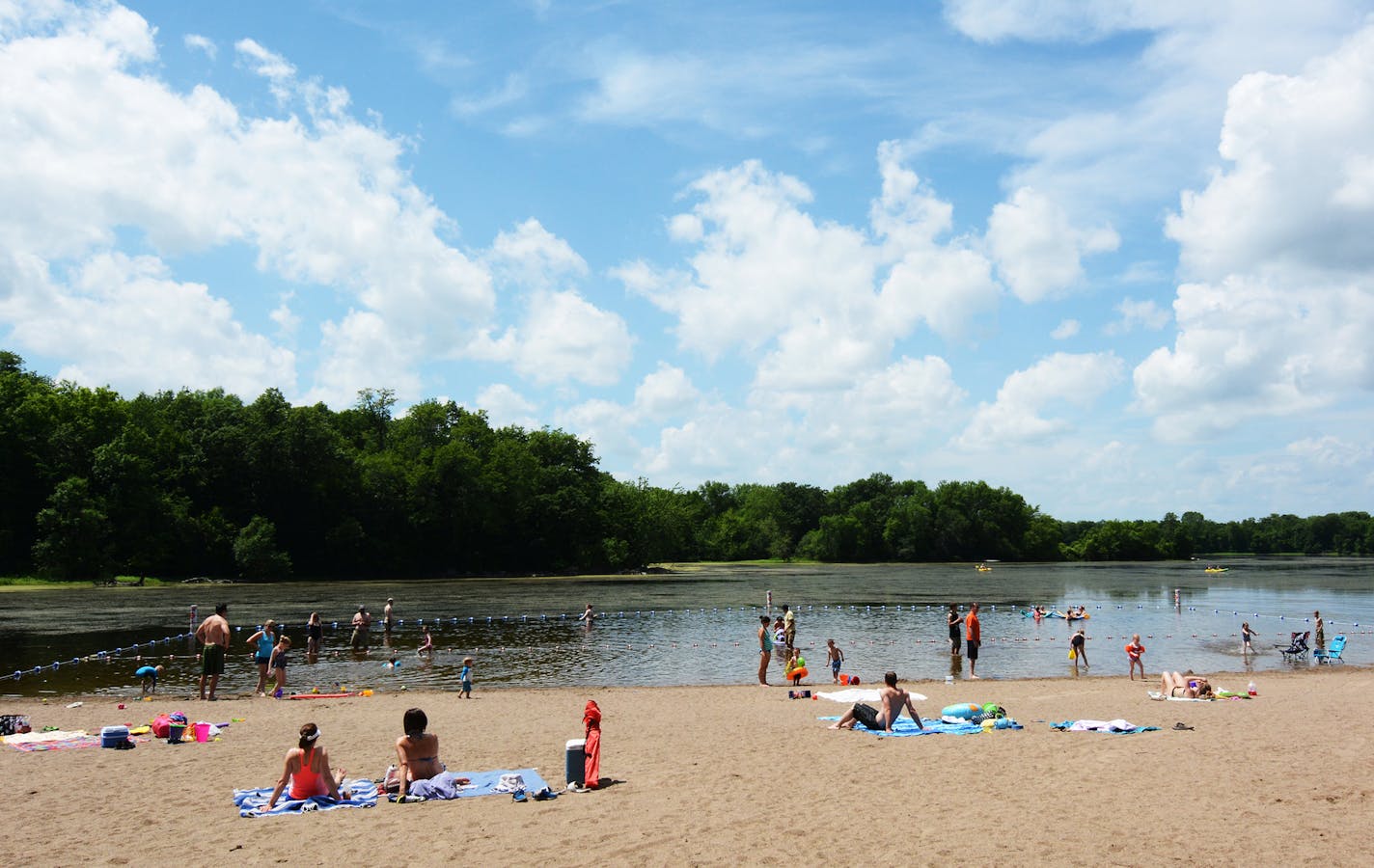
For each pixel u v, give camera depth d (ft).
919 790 48.65
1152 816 42.37
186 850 39.91
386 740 68.23
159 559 325.83
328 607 228.22
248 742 67.21
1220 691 93.15
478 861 37.50
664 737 68.13
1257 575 453.17
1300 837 38.47
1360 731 66.03
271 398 391.04
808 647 152.76
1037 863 35.70
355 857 38.32
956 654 138.10
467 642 157.89
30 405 322.75
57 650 136.87
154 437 366.43
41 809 47.34
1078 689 99.35
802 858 36.94
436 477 423.23
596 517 479.00
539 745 65.77
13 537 311.68
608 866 36.52
